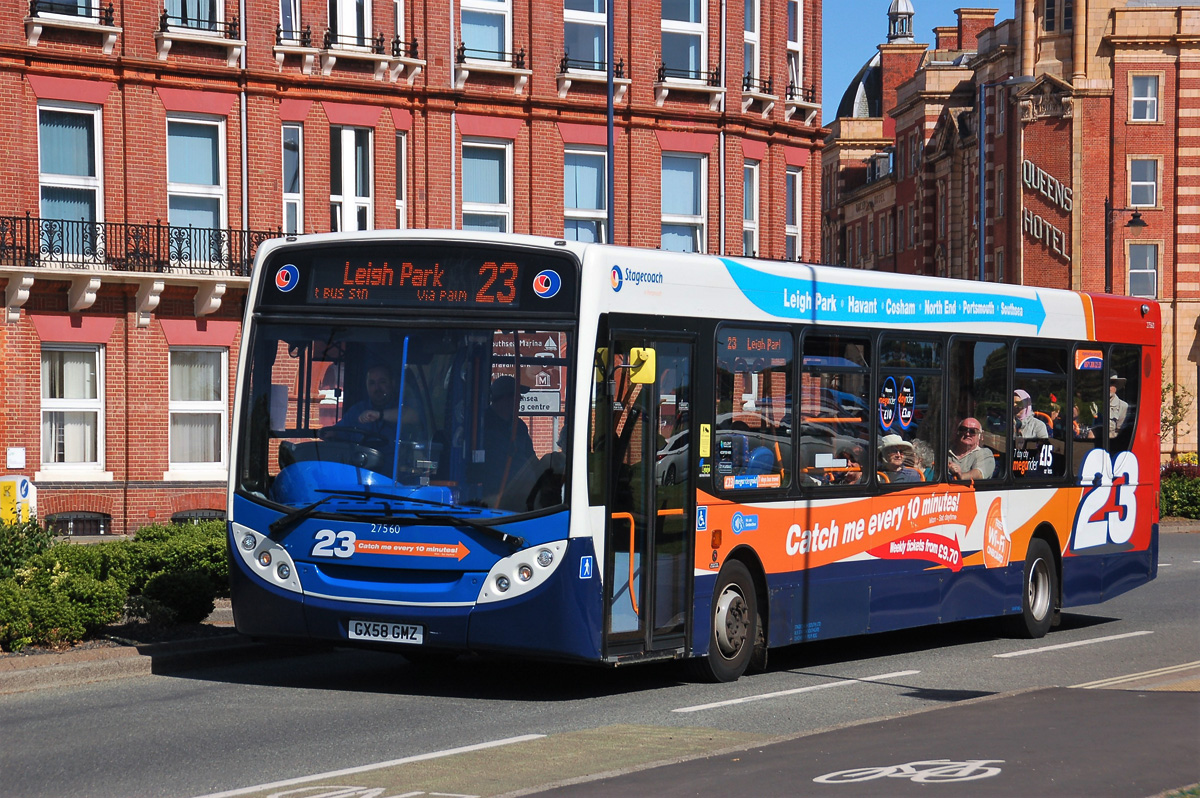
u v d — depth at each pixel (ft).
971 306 57.00
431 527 40.50
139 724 37.65
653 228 122.93
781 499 47.93
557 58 119.44
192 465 107.65
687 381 44.50
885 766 30.48
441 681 45.98
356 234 42.60
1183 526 135.74
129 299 104.73
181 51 106.22
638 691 44.47
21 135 100.89
